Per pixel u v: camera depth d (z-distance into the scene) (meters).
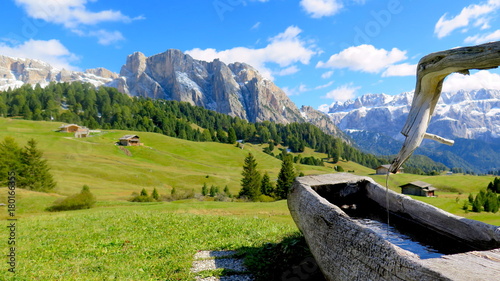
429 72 4.80
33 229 14.97
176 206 26.36
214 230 13.75
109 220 17.11
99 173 68.81
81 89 194.38
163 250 10.54
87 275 8.21
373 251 4.39
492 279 3.07
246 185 54.06
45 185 45.75
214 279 7.69
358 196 9.02
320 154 175.12
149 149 101.44
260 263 8.45
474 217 31.72
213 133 169.12
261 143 178.00
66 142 92.56
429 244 6.26
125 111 156.12
